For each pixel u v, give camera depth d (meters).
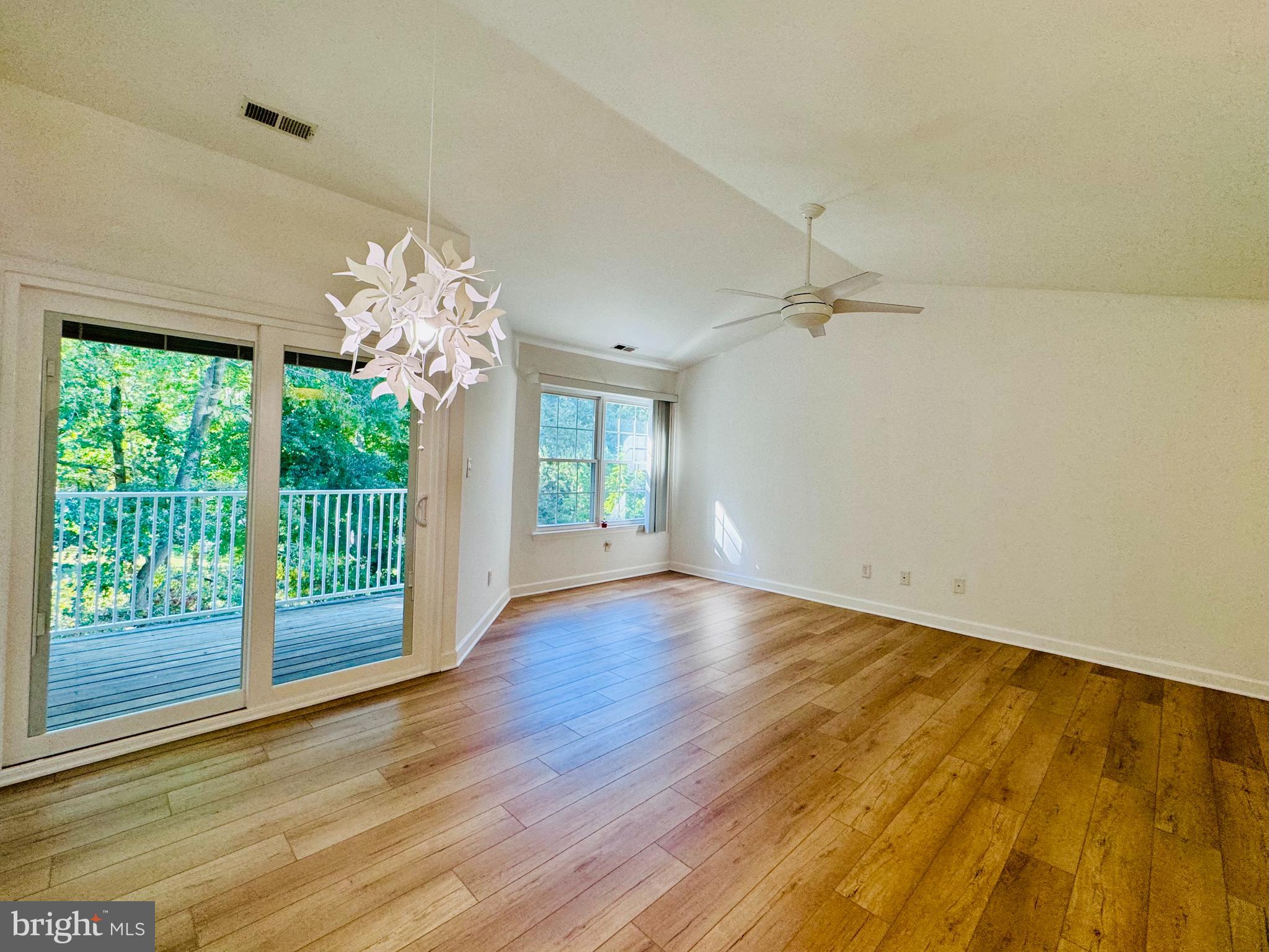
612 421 5.74
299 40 1.78
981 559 4.04
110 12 1.66
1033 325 3.83
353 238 2.69
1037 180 2.21
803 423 5.07
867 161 2.30
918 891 1.57
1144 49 1.38
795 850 1.73
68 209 1.99
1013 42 1.46
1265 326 3.11
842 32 1.56
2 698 1.94
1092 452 3.61
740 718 2.65
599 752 2.30
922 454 4.32
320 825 1.78
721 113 2.11
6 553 1.94
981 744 2.45
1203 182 1.95
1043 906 1.53
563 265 3.56
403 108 2.12
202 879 1.54
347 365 2.74
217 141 2.23
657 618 4.34
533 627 4.00
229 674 2.50
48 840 1.68
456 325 1.33
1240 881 1.64
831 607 4.75
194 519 2.39
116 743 2.17
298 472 2.62
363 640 2.89
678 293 4.09
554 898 1.51
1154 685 3.20
